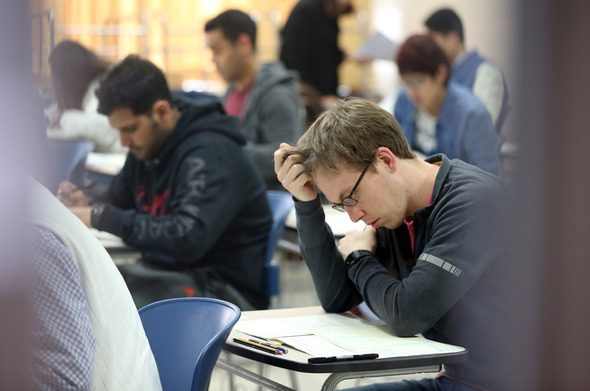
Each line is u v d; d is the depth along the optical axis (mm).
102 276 1510
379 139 1952
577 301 833
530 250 846
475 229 1883
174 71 8414
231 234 3123
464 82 4199
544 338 849
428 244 1956
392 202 1971
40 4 933
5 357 844
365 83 9086
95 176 4023
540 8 791
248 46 5062
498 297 1838
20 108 948
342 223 2746
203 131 3117
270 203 3471
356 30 9438
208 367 1691
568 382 842
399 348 1752
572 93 793
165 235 2955
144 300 2811
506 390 888
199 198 3010
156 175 3174
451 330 1908
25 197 920
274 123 4957
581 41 783
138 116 3021
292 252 3820
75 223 1497
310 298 3811
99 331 1469
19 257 879
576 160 804
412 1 8453
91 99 4023
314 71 6375
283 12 9766
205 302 1898
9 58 925
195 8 8875
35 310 1317
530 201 833
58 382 1333
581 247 820
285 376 2148
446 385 1950
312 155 1991
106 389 1466
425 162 2068
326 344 1784
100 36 7551
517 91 818
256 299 3178
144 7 8336
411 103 4305
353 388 1997
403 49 4105
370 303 2023
